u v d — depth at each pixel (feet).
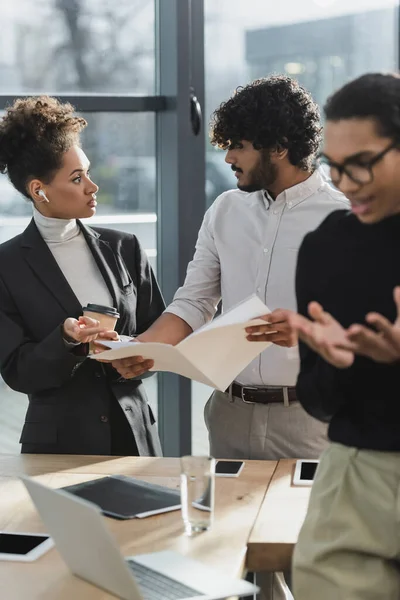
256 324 7.31
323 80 15.42
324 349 5.37
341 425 6.15
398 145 5.47
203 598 5.77
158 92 13.91
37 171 9.47
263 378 9.39
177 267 13.91
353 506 6.05
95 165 13.70
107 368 9.69
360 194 5.60
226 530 7.02
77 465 8.76
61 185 9.52
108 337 8.96
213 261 10.04
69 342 9.10
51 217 9.78
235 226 9.73
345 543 6.00
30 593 6.04
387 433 5.87
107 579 5.92
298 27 15.08
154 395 14.29
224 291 9.84
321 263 6.24
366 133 5.46
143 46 13.75
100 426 9.59
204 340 7.45
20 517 7.42
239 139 9.07
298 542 6.31
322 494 6.23
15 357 9.41
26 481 6.00
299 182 9.43
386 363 5.67
